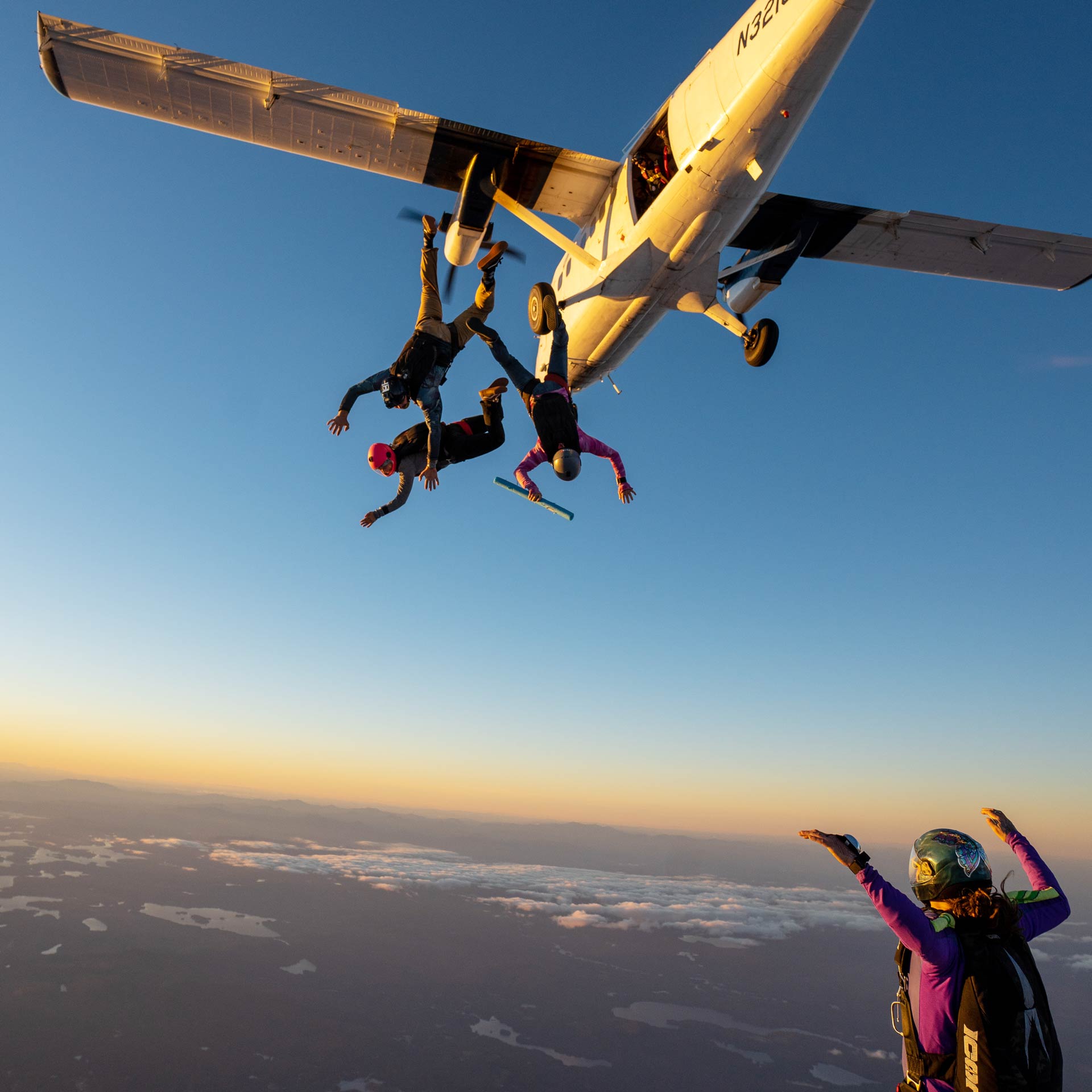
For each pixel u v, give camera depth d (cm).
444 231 1005
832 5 668
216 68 836
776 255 1095
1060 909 226
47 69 844
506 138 931
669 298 956
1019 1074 191
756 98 743
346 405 543
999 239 1169
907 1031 224
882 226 1144
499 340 573
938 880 224
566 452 564
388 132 928
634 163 916
